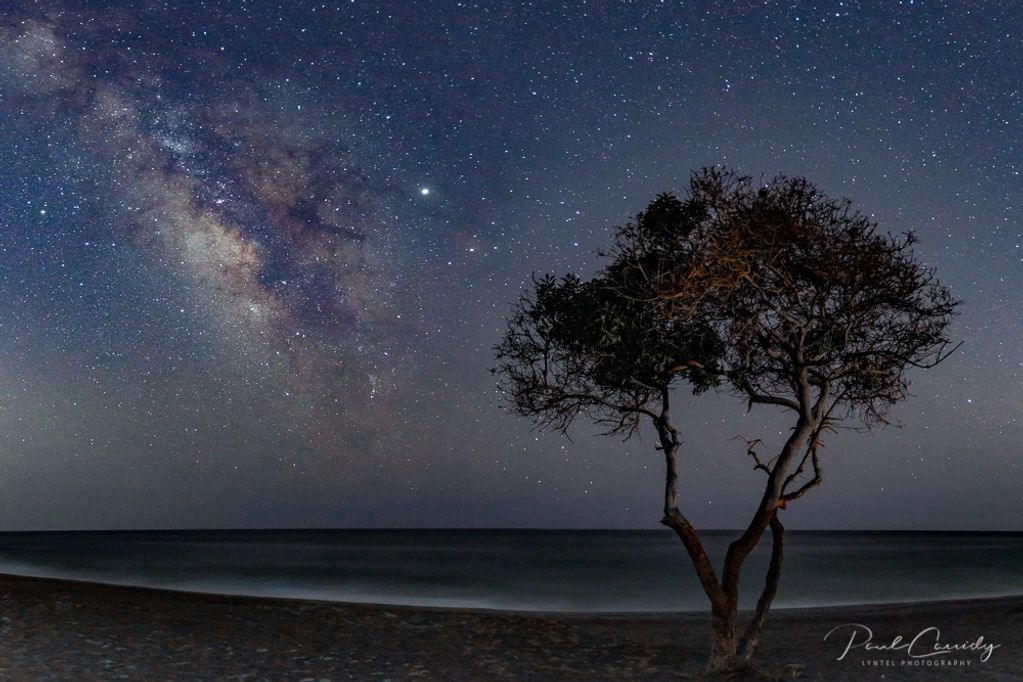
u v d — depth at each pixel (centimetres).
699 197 1214
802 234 1220
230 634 1711
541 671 1417
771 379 1387
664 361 1312
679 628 2023
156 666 1341
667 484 1356
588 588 3566
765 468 1328
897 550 8425
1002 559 6231
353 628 1878
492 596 3209
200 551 6825
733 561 1347
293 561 5403
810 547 9488
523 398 1406
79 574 4006
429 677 1343
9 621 1705
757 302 1278
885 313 1302
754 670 1312
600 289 1292
